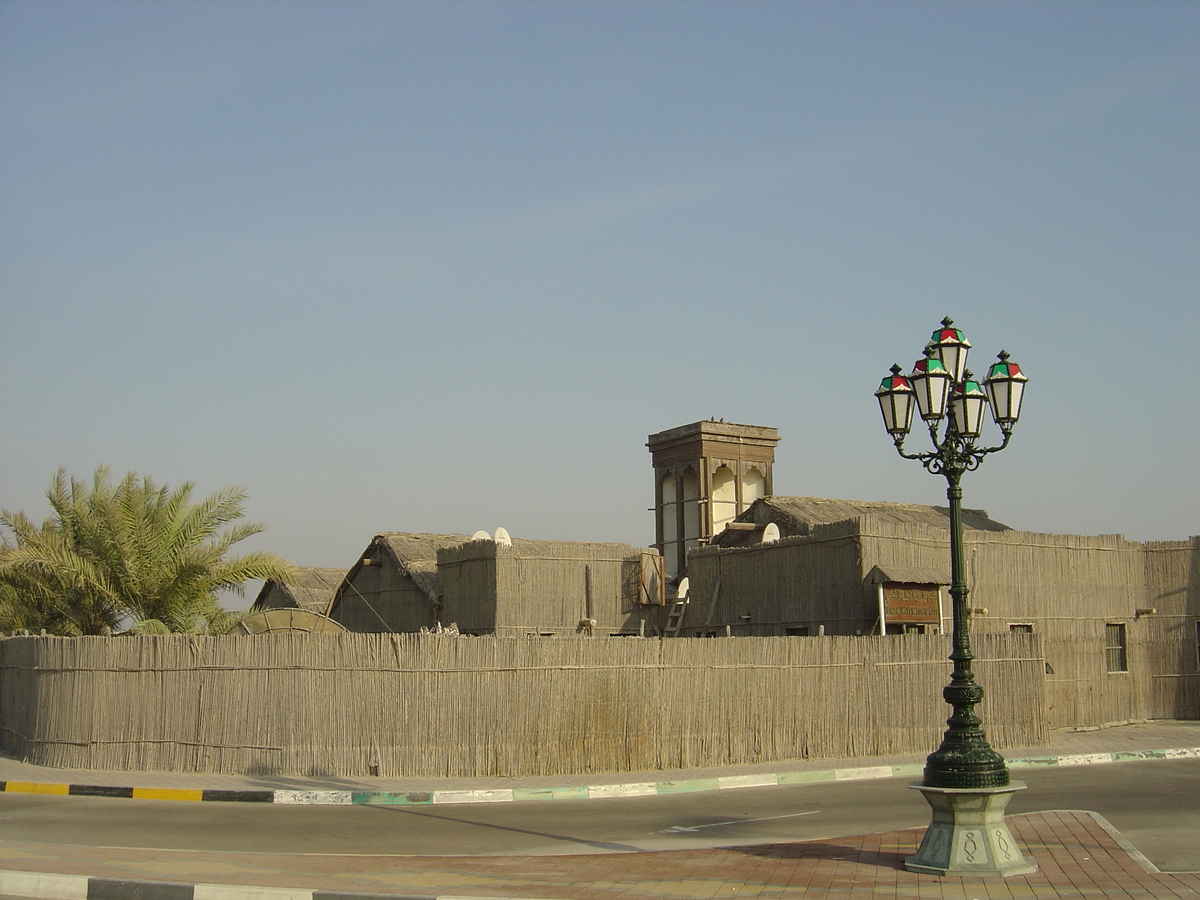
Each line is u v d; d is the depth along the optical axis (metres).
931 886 10.22
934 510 37.12
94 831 14.41
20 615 30.53
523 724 19.77
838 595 27.16
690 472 48.59
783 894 10.02
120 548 27.84
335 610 38.47
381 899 9.91
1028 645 24.75
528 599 32.03
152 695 20.33
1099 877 10.47
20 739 22.78
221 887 10.28
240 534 29.19
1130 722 30.08
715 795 18.23
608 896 10.01
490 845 13.37
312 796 17.41
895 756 22.58
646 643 20.88
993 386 12.24
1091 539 31.08
